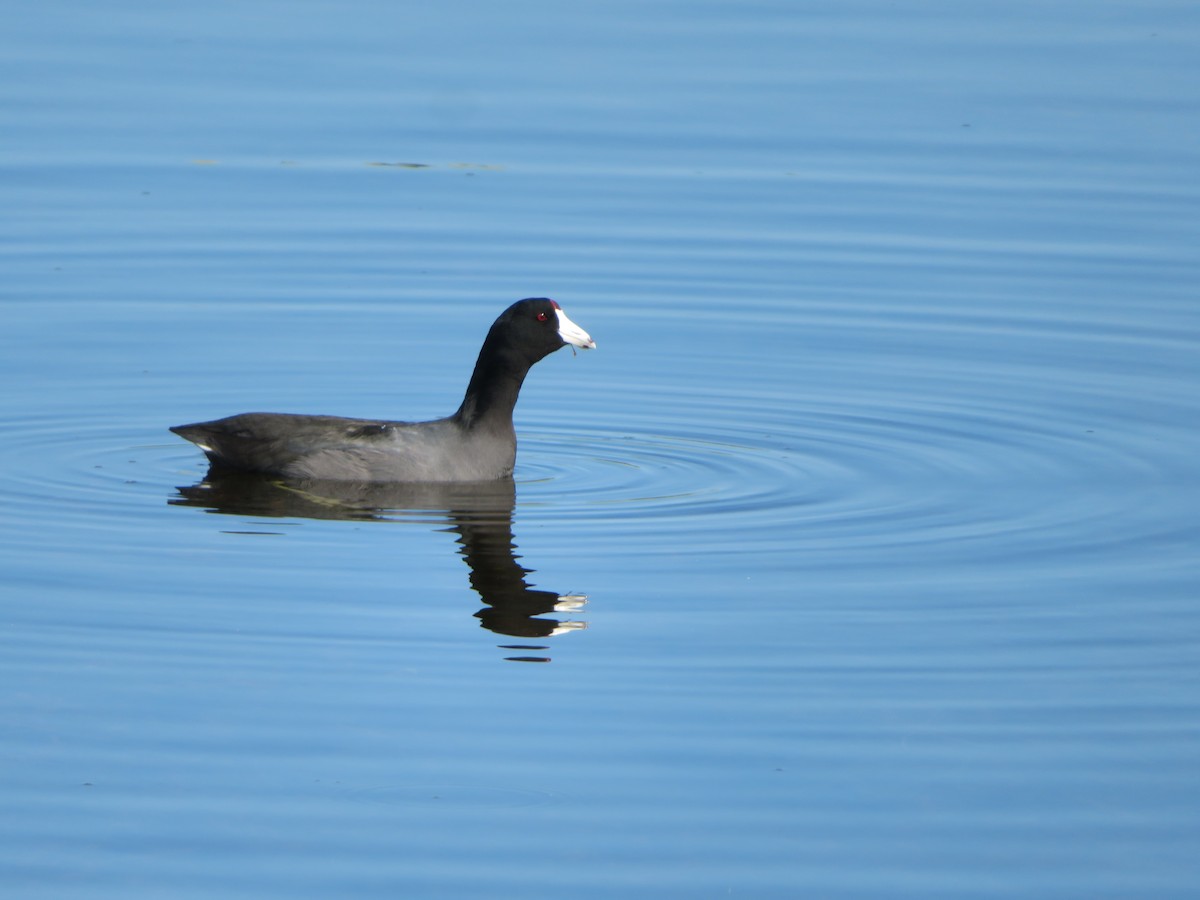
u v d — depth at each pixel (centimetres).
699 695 1170
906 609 1315
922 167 2569
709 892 950
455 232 2370
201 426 1652
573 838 1000
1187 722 1138
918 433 1762
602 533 1475
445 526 1488
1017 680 1198
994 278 2211
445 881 956
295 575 1365
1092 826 1018
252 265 2253
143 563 1387
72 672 1191
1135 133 2680
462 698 1161
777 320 2103
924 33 3172
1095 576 1383
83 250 2280
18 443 1703
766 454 1709
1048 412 1814
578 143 2672
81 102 2798
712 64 2997
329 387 1891
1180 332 2031
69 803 1028
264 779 1056
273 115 2762
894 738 1114
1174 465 1658
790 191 2498
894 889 956
